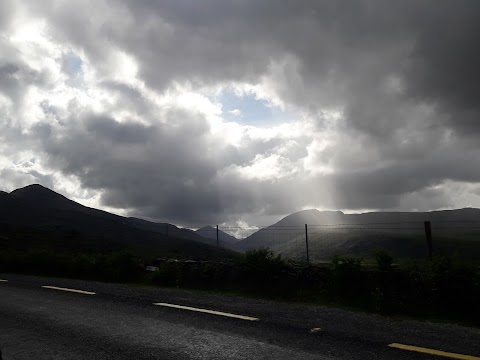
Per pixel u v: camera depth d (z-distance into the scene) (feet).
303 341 20.35
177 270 43.98
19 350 19.71
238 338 21.01
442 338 20.98
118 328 23.38
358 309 28.71
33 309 29.01
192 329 22.93
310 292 33.86
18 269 55.88
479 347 19.47
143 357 18.35
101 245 189.98
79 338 21.50
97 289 38.22
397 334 21.70
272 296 34.65
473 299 27.04
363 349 18.99
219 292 37.22
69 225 346.13
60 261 54.54
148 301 31.58
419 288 29.48
